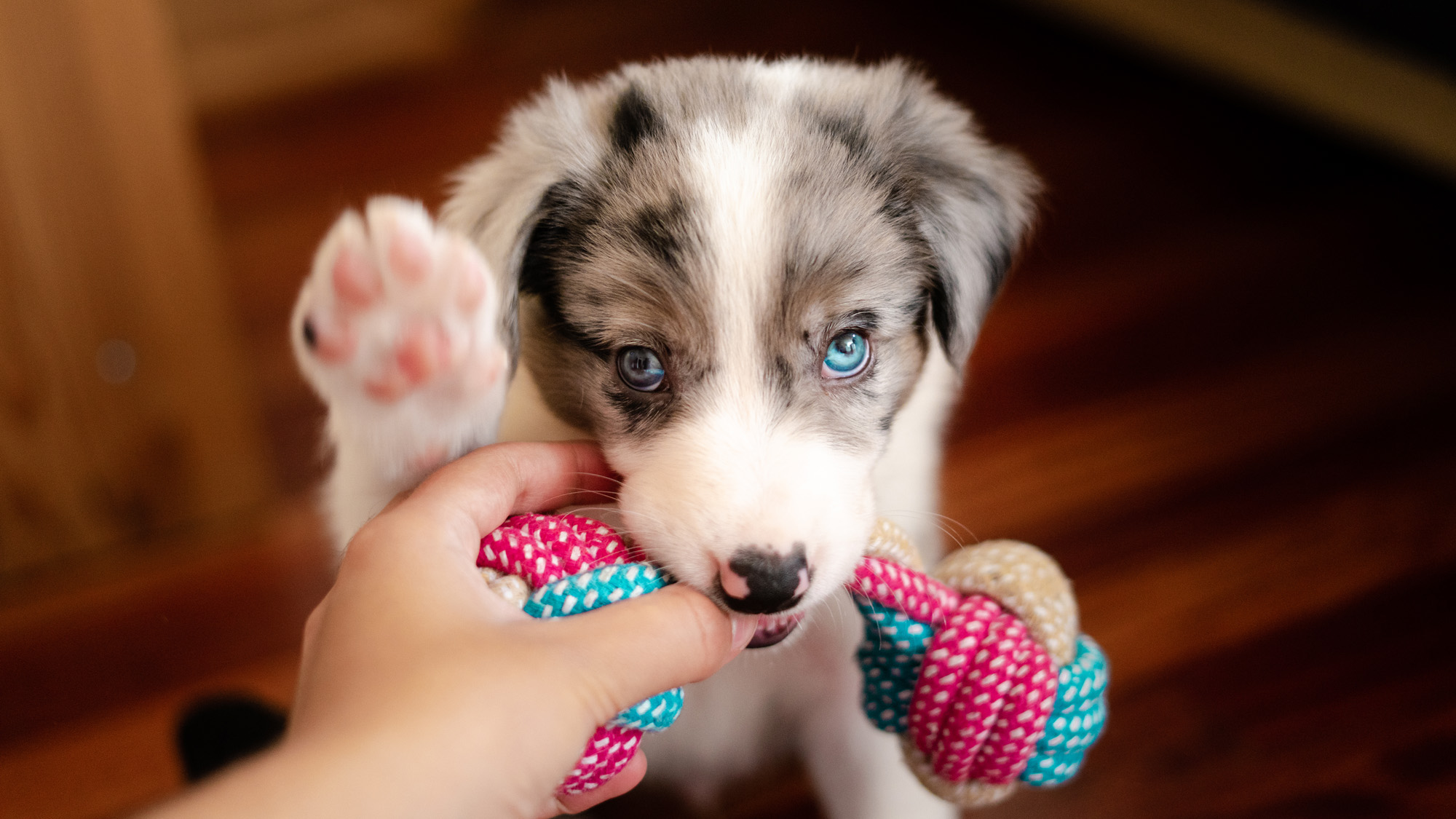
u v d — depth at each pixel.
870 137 0.49
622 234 0.47
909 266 0.49
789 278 0.46
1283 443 0.71
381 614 0.36
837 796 0.54
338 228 0.39
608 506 0.47
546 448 0.43
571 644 0.36
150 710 0.61
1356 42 0.88
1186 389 0.75
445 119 1.03
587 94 0.52
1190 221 0.89
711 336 0.46
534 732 0.35
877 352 0.48
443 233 0.40
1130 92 1.03
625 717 0.39
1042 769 0.41
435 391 0.42
